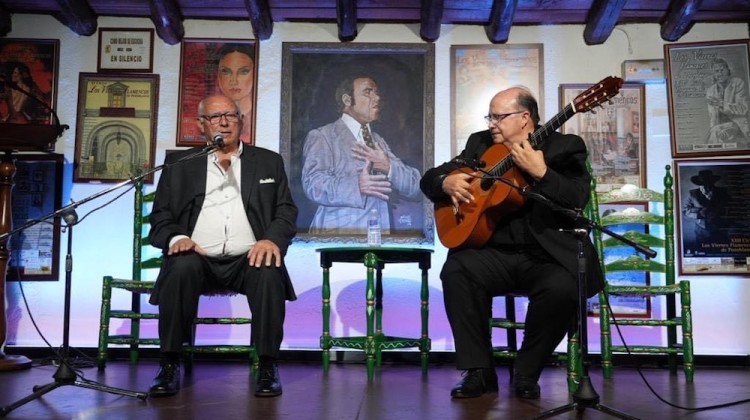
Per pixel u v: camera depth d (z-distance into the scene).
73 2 4.18
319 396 2.90
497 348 3.63
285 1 4.29
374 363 3.77
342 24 4.27
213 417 2.41
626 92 4.39
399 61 4.43
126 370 3.72
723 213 4.30
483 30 4.44
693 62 4.38
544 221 2.98
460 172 3.18
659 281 4.31
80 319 4.35
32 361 4.11
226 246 3.30
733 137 4.32
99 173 4.41
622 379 3.59
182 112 4.41
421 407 2.65
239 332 4.35
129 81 4.44
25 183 4.40
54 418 2.39
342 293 4.37
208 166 3.44
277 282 3.00
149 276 4.39
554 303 2.83
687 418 2.45
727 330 4.27
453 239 3.12
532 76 4.40
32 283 4.38
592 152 4.37
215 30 4.47
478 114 4.40
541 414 2.38
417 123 4.41
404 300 4.36
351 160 4.39
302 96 4.43
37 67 4.44
